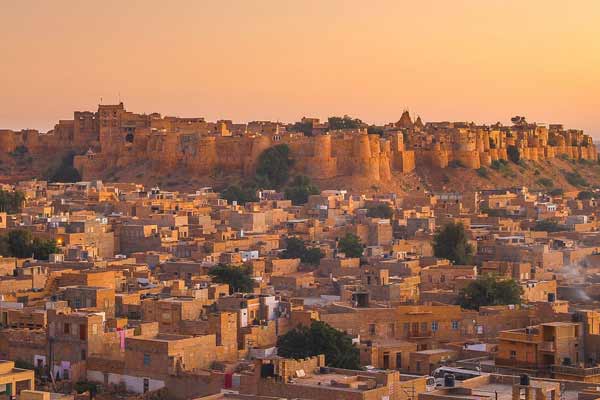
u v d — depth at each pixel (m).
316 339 183.38
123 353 185.88
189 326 193.25
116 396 174.88
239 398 143.00
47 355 188.25
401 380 156.50
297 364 157.88
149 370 177.12
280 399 141.25
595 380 162.38
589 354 172.75
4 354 191.50
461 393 140.50
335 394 147.38
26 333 191.12
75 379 182.62
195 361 180.50
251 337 194.12
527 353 170.25
